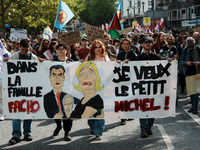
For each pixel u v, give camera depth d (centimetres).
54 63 585
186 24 2030
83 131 666
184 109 841
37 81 588
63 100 590
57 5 2481
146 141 588
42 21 2497
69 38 848
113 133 648
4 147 571
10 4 2188
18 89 588
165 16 6762
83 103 590
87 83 588
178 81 1309
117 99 594
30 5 2333
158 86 599
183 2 5522
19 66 584
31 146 574
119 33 1231
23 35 1156
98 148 556
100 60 622
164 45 861
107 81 590
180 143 573
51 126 713
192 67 814
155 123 713
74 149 554
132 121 746
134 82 595
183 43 1129
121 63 589
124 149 547
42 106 591
